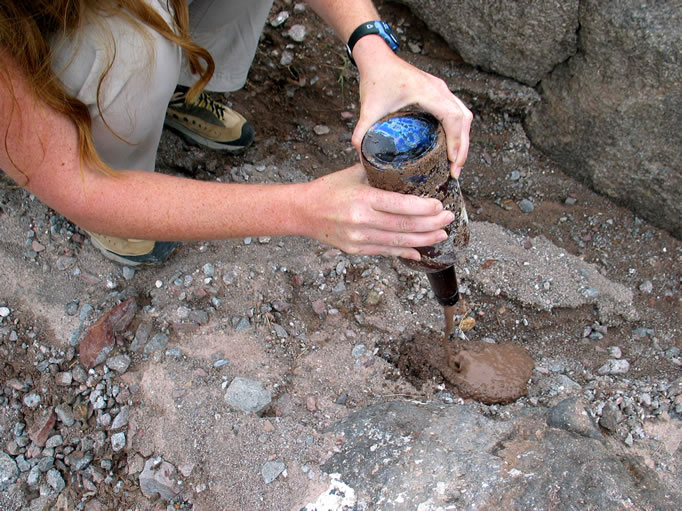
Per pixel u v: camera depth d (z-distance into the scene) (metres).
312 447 1.71
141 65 1.56
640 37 2.02
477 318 2.18
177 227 1.42
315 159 2.53
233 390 1.84
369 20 1.58
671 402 1.89
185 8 1.64
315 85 2.65
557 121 2.42
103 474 1.81
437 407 1.81
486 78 2.54
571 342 2.15
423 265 1.47
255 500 1.65
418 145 1.27
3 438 1.89
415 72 1.43
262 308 2.07
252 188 1.41
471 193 2.48
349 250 1.36
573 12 2.16
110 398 1.91
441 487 1.54
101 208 1.38
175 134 2.47
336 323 2.09
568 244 2.37
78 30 1.38
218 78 2.28
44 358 1.98
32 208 2.20
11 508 1.80
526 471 1.54
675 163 2.17
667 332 2.15
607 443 1.71
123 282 2.12
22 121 1.22
